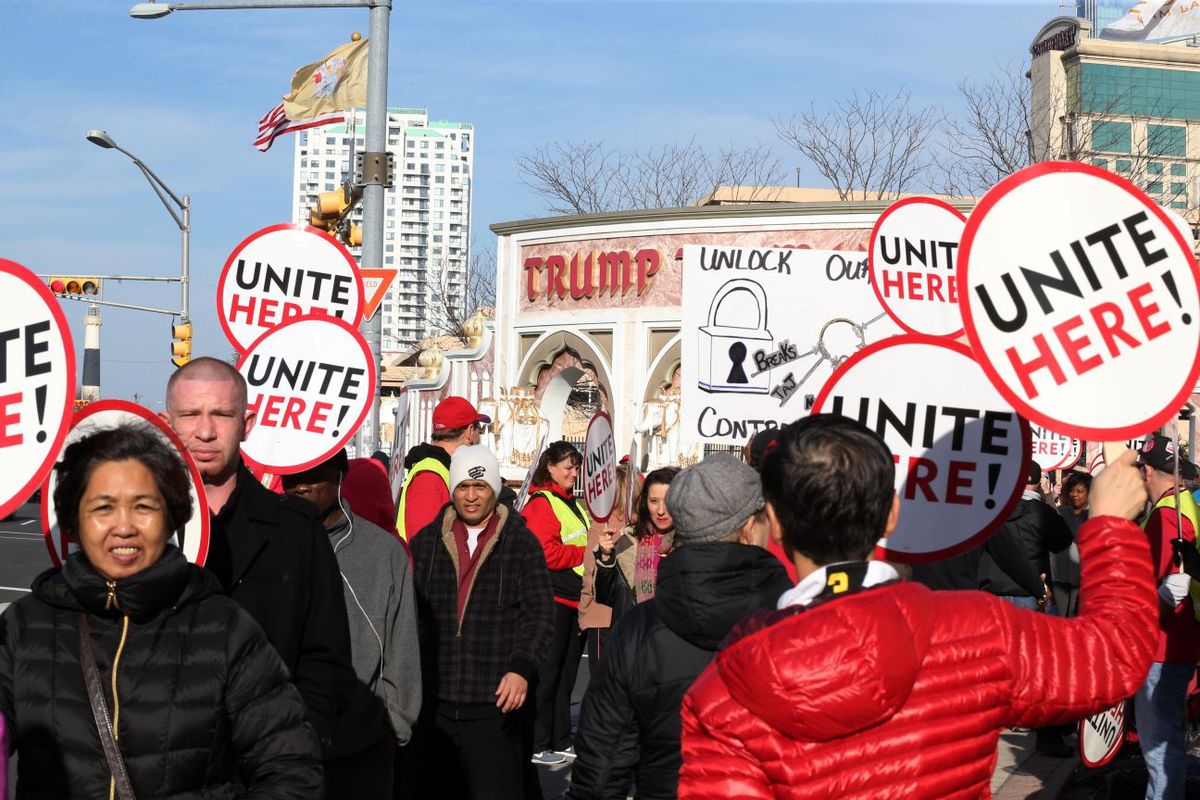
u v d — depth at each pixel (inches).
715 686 103.5
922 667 101.7
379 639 203.9
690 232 922.1
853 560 108.0
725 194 1598.2
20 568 908.6
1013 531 329.4
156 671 121.3
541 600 255.4
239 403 168.6
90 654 121.0
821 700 95.9
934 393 157.4
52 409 151.5
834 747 98.6
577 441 1353.3
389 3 558.9
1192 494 287.7
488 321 1105.4
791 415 357.4
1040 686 106.0
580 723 154.2
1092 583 113.0
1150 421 133.2
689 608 144.7
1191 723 286.5
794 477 108.3
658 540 348.2
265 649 126.1
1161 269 134.7
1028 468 156.3
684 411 359.6
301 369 264.8
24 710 121.0
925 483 156.9
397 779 257.6
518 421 1018.1
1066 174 134.0
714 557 145.3
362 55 720.3
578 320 975.6
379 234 557.0
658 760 149.0
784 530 110.3
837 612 99.3
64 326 151.6
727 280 359.9
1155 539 262.8
